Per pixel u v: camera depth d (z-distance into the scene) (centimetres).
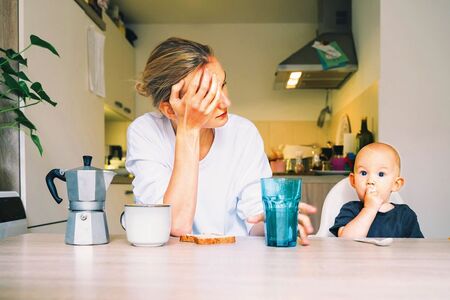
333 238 96
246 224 119
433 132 238
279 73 338
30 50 163
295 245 83
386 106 241
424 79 240
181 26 431
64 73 196
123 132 415
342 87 363
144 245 82
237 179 126
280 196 82
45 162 174
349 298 47
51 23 183
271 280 54
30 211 159
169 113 112
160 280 54
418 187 237
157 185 114
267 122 425
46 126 176
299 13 403
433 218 235
